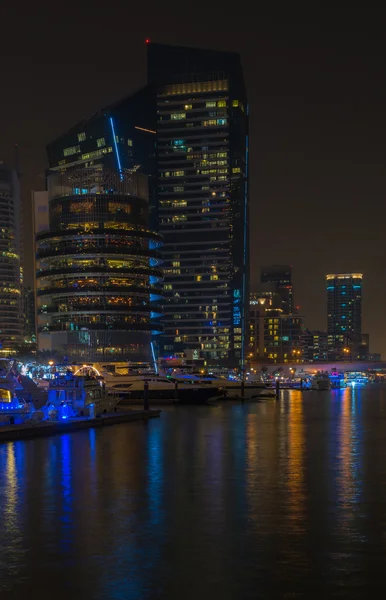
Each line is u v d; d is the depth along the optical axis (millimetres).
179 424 95750
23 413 85938
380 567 27609
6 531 33406
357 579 26234
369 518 35688
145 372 168625
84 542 31375
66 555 29438
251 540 31547
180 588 25469
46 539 31906
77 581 26234
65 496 41688
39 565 28125
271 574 26875
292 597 24562
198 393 154000
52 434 80125
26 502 39969
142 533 32875
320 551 29781
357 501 39969
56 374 135500
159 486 44906
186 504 39250
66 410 96125
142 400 154500
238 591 25141
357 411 134625
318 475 49281
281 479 47562
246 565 27969
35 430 78312
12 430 74375
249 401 174250
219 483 46000
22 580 26406
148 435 79312
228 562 28375
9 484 46031
